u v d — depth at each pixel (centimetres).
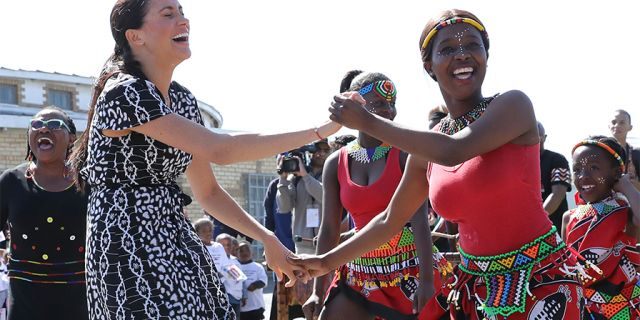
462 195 390
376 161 579
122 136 402
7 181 583
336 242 599
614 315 664
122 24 417
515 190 384
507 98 378
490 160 382
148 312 391
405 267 564
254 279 1134
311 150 972
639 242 696
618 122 1017
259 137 397
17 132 2020
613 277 662
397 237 564
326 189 600
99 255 399
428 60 406
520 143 383
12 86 2323
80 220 578
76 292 580
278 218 1018
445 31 395
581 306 389
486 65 399
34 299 577
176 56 419
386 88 574
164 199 409
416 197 439
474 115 396
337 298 583
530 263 386
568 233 686
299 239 937
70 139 594
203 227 1064
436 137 369
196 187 458
